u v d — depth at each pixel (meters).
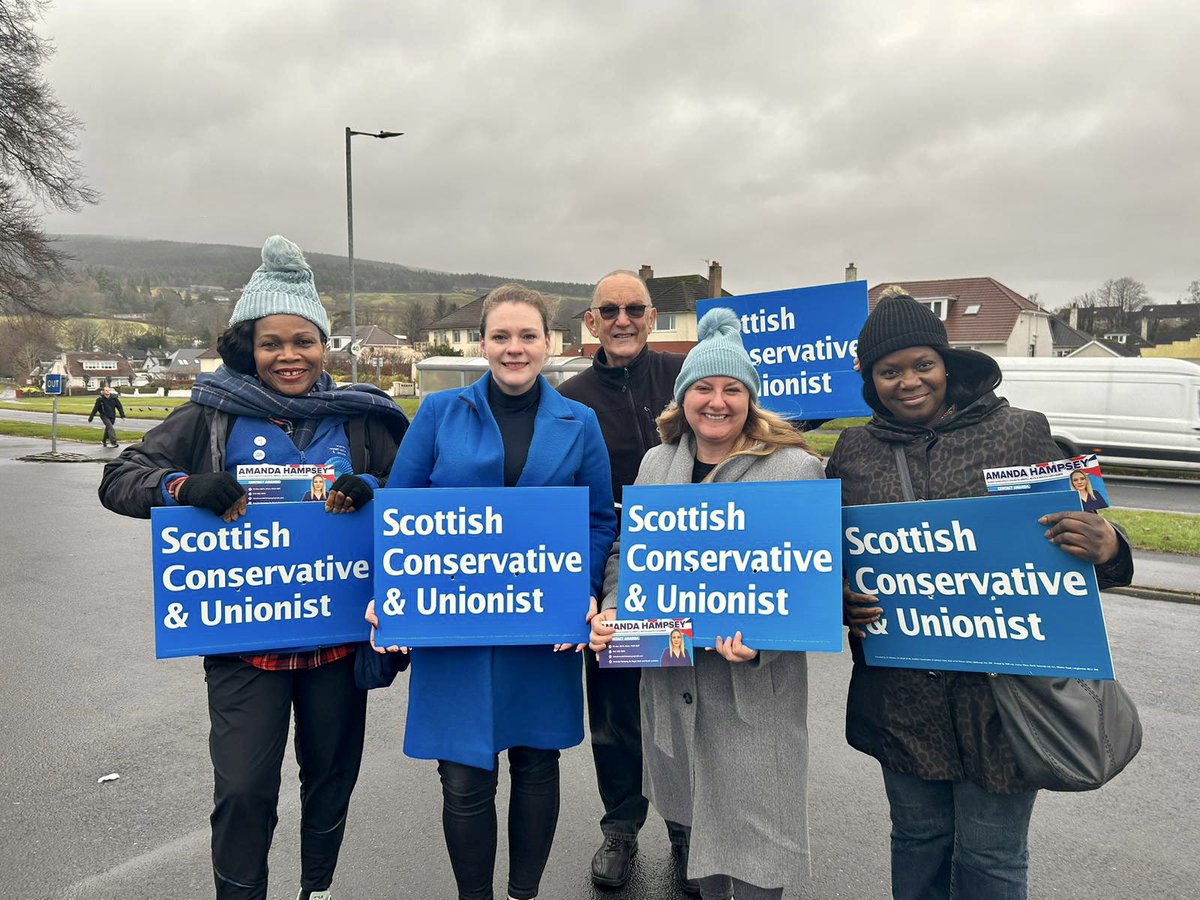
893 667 2.15
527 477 2.47
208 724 4.26
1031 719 1.95
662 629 2.23
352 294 17.20
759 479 2.28
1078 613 1.92
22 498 12.88
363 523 2.42
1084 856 3.09
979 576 2.01
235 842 2.28
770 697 2.23
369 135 17.20
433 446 2.54
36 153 24.98
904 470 2.15
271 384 2.48
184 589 2.28
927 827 2.16
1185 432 14.88
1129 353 73.38
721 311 2.43
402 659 2.57
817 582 2.16
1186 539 9.10
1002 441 2.06
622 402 3.26
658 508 2.27
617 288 3.18
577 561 2.38
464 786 2.40
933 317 2.15
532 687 2.46
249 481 2.31
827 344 3.41
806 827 2.24
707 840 2.24
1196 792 3.58
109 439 22.81
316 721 2.47
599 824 3.33
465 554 2.36
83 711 4.43
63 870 2.94
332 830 2.56
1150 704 4.58
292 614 2.36
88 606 6.59
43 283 28.78
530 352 2.44
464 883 2.46
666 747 2.31
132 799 3.46
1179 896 2.84
